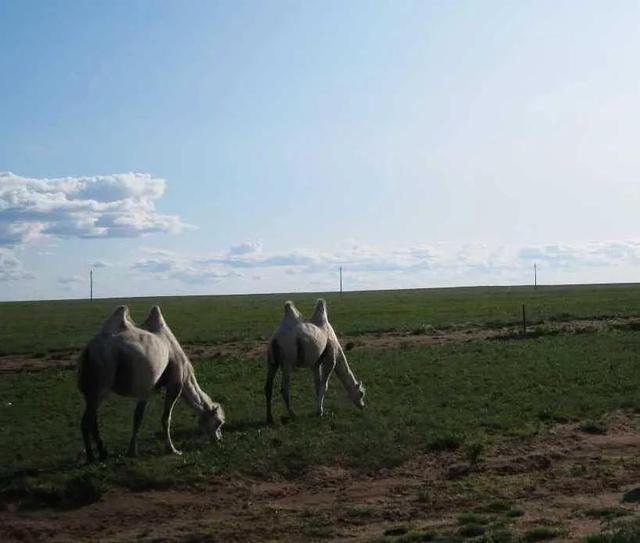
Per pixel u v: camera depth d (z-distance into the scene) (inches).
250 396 841.5
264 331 1833.2
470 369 990.4
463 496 479.8
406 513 450.3
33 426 699.4
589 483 502.0
